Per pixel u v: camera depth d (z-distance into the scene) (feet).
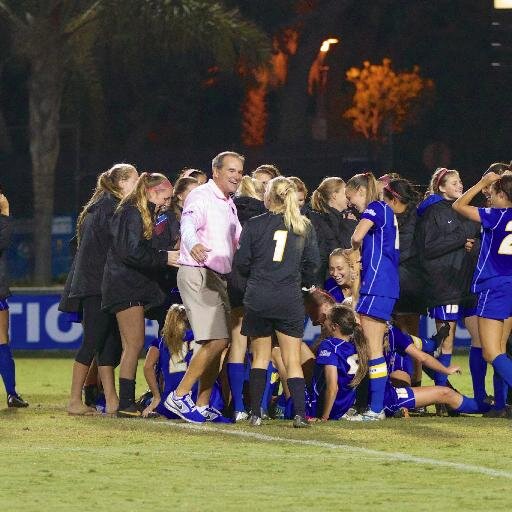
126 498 84.48
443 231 134.10
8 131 449.89
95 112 361.10
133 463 98.58
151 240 126.82
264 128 533.14
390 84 526.57
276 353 131.03
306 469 95.71
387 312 125.70
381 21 561.02
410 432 116.47
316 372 129.39
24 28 341.82
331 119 565.53
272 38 502.38
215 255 122.01
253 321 120.37
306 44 522.47
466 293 135.95
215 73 499.92
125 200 126.93
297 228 119.55
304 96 525.34
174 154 402.11
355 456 102.01
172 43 317.63
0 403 149.48
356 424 122.62
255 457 101.40
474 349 136.56
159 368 133.90
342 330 126.52
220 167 123.34
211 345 122.01
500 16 280.31
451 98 541.34
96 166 400.47
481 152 536.83
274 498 84.33
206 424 122.72
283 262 119.03
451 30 551.18
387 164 394.93
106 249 130.52
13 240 379.55
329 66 565.94
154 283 128.47
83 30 338.34
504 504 82.43
